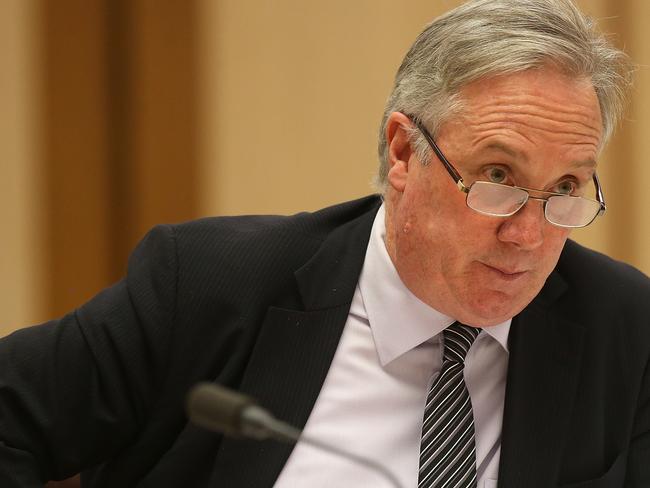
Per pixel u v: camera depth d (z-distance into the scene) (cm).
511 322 655
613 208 1306
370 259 667
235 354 637
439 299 610
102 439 636
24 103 1290
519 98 550
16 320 1305
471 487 614
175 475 623
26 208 1298
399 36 1277
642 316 675
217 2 1288
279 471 613
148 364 638
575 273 689
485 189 555
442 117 572
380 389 647
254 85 1295
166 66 1298
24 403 620
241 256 661
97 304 650
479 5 573
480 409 645
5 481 604
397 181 616
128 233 1318
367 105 1285
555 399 642
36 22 1284
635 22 1280
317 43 1290
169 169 1308
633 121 1287
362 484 618
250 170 1302
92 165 1307
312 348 642
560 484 629
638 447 659
